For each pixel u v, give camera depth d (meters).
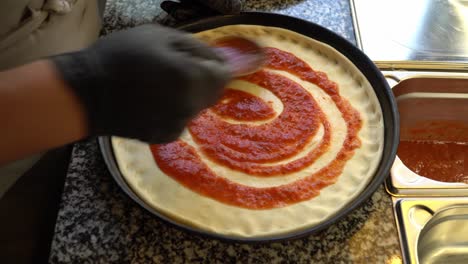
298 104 0.78
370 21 0.97
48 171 0.85
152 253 0.63
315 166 0.70
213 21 0.88
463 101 0.92
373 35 0.94
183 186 0.67
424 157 0.99
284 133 0.74
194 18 0.88
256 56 0.73
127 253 0.63
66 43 0.72
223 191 0.67
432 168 0.97
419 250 0.71
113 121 0.43
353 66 0.82
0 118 0.38
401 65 0.89
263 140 0.73
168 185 0.68
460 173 0.97
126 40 0.44
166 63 0.43
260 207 0.65
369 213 0.67
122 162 0.70
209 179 0.68
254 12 0.89
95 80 0.41
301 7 0.99
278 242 0.58
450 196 0.69
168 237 0.64
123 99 0.42
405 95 0.91
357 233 0.65
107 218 0.66
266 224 0.63
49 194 0.86
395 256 0.63
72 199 0.68
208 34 0.87
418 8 1.01
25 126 0.39
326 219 0.63
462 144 1.00
